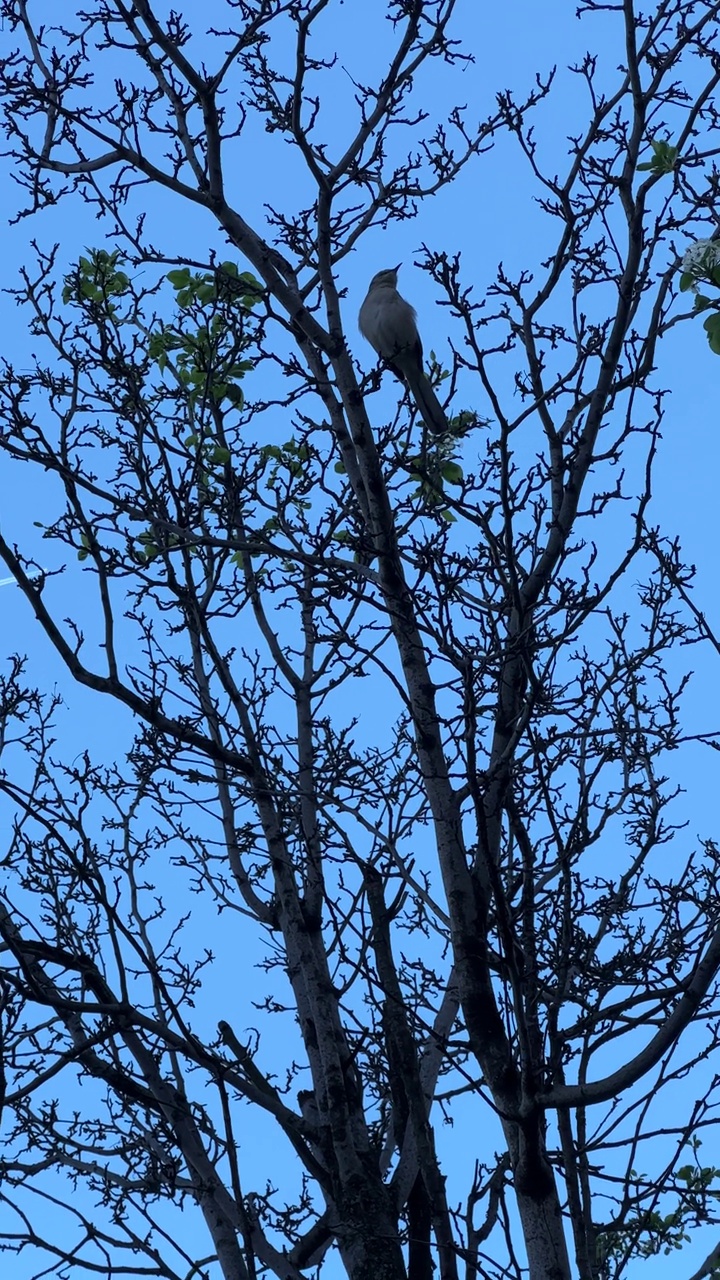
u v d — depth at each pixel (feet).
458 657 19.92
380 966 22.63
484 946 21.88
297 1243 24.73
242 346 28.91
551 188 23.26
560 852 20.30
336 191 26.25
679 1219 23.15
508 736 22.35
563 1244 19.75
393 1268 22.59
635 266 22.57
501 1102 20.61
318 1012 24.91
